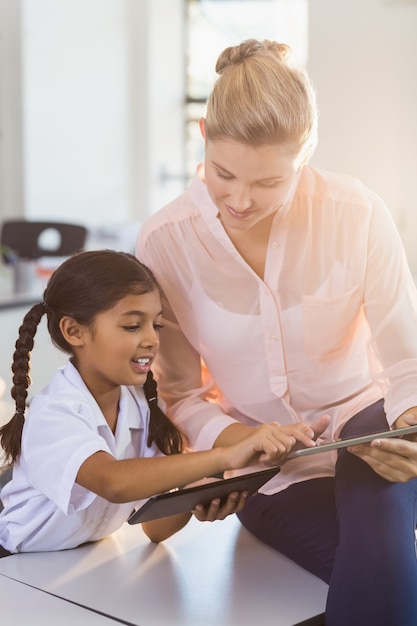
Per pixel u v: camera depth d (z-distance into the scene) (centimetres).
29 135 632
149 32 689
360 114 445
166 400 215
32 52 627
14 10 622
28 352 190
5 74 634
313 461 202
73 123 659
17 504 192
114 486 170
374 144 445
